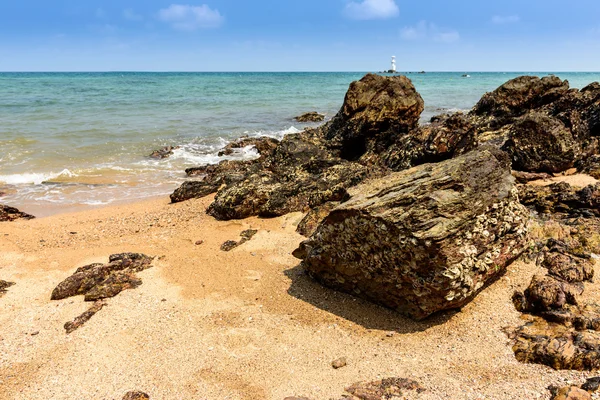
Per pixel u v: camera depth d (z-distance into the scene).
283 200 4.66
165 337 2.61
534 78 7.16
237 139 10.17
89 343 2.57
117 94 21.67
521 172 4.80
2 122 11.40
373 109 6.21
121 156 8.47
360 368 2.25
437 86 32.66
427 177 2.72
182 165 7.98
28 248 4.11
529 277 2.81
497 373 2.08
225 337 2.59
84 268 3.51
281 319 2.76
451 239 2.40
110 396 2.13
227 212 4.70
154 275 3.41
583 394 1.81
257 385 2.17
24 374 2.32
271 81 40.03
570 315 2.38
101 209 5.52
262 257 3.67
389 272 2.61
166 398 2.10
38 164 7.62
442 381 2.07
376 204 2.63
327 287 3.10
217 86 30.22
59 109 14.55
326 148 6.36
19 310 2.96
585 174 4.66
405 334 2.51
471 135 4.71
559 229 3.28
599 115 5.91
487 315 2.55
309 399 2.02
